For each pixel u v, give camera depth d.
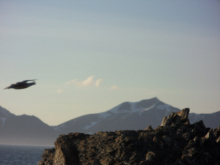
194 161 82.31
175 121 103.50
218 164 82.62
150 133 94.25
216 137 91.69
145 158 84.06
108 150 88.69
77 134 101.31
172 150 87.25
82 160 91.06
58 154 94.12
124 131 97.12
